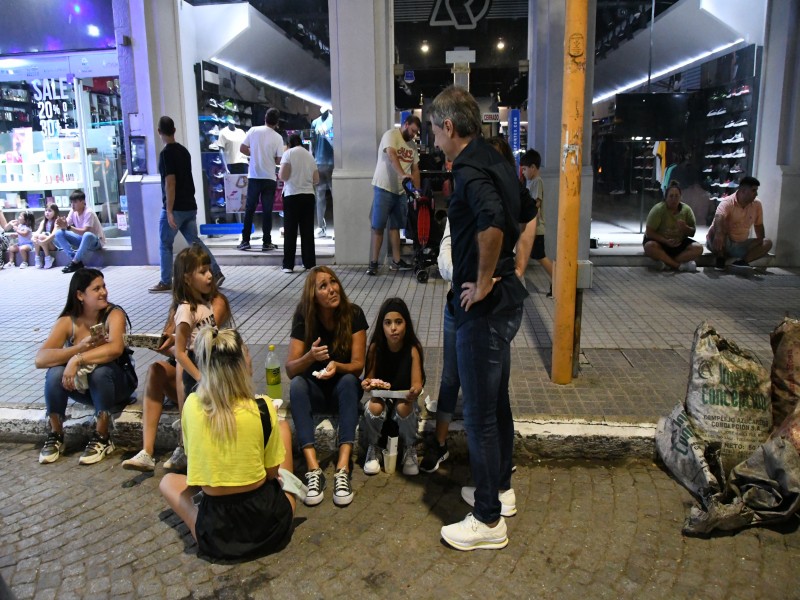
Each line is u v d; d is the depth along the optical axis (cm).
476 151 291
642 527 326
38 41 960
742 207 842
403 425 383
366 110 852
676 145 1081
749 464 337
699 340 376
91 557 312
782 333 374
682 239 855
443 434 388
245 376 302
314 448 387
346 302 398
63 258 959
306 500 353
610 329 597
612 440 390
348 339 394
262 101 1148
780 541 312
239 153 1037
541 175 859
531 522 333
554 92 838
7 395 471
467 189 283
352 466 402
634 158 1113
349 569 298
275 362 431
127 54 896
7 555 314
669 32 1037
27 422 434
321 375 379
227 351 297
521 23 961
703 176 1085
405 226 835
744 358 373
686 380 468
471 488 356
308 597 280
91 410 441
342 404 380
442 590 283
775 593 276
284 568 300
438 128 297
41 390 481
